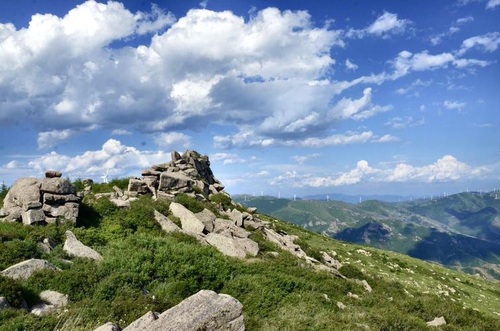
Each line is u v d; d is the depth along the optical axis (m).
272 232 45.16
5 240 23.69
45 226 27.33
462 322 29.84
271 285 25.11
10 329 12.86
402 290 40.97
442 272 78.00
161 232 32.31
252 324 17.11
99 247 26.14
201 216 37.62
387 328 20.48
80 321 14.06
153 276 22.84
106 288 18.47
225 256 29.53
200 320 11.70
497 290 75.12
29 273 18.56
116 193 41.12
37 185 30.31
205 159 71.31
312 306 22.42
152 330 11.20
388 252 91.06
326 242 74.19
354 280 38.00
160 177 43.75
